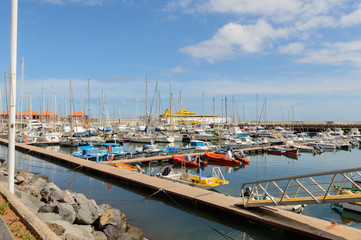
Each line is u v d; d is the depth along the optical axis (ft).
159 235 44.73
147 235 44.62
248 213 46.78
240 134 241.55
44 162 120.06
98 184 79.87
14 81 34.78
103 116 279.90
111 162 108.99
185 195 57.98
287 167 117.50
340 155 160.35
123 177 78.02
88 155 119.96
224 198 56.03
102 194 69.41
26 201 39.50
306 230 39.52
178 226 48.57
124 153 122.42
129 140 218.18
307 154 164.96
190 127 282.56
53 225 29.86
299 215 46.21
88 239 32.99
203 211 55.21
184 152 139.03
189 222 50.44
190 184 71.56
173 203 60.90
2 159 113.60
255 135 252.01
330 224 41.93
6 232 20.94
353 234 38.19
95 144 192.13
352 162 132.46
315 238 38.34
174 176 80.33
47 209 38.06
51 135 205.87
